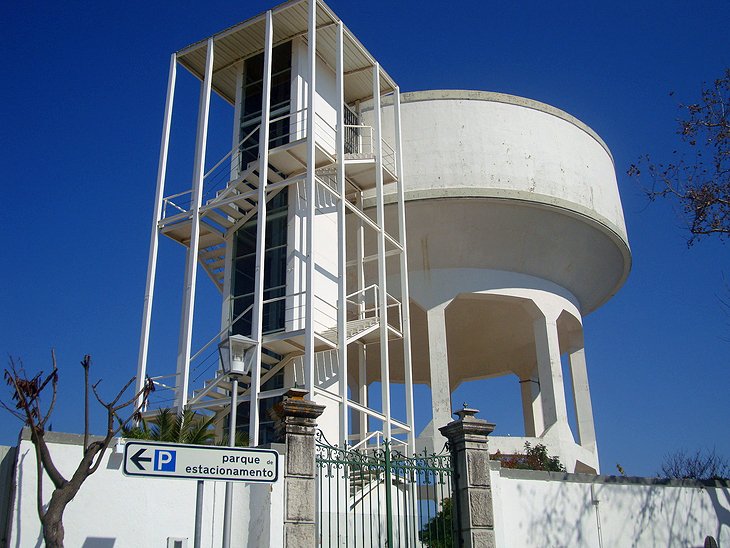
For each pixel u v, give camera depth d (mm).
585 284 31062
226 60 27875
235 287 25500
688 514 17547
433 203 27328
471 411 14977
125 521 12531
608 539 16281
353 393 34719
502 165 27812
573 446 27141
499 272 28531
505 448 26672
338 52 24938
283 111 26359
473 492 14352
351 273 27938
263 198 22688
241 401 22281
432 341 27188
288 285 24125
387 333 24359
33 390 11383
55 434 12312
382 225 25078
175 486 13133
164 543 12711
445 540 14234
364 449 21328
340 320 22062
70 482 11109
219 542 13188
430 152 27938
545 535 15508
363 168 26250
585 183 29281
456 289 27922
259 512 13172
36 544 11727
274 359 23734
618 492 16828
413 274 28234
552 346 28406
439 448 25297
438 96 28703
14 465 11891
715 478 18531
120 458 12781
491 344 37156
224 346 11797
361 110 29438
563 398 27797
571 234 28828
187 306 22828
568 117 30078
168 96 26297
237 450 9852
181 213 24516
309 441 13359
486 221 27797
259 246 22078
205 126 25016
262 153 23266
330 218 26266
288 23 25766
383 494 17781
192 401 21703
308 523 12844
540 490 15867
